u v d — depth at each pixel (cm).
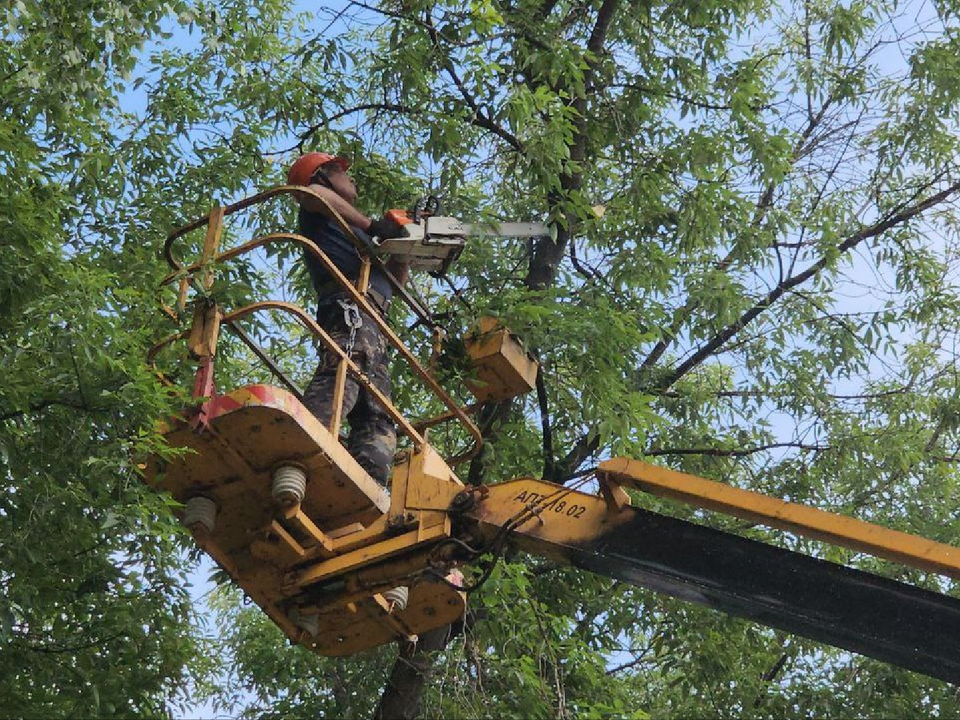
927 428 2455
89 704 1414
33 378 1338
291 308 1292
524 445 1952
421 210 1479
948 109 2398
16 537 1324
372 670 2038
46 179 1600
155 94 1977
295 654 2066
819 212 2361
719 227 2095
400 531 1265
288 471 1221
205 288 1323
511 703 1775
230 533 1293
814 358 2338
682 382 2341
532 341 1647
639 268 2039
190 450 1225
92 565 1449
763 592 1170
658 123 2228
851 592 1158
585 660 1811
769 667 2309
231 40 1902
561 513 1236
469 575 1725
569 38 2241
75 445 1306
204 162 1986
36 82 1515
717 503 1185
